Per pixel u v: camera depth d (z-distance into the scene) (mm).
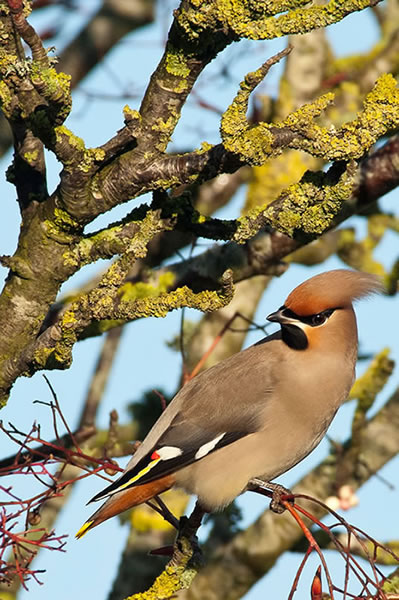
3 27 7188
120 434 13219
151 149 7867
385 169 10797
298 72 14375
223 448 9969
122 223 8266
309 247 14219
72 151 7590
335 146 7520
